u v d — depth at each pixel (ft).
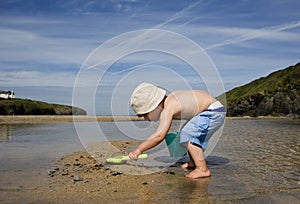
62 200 10.04
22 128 38.86
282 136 31.01
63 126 42.45
